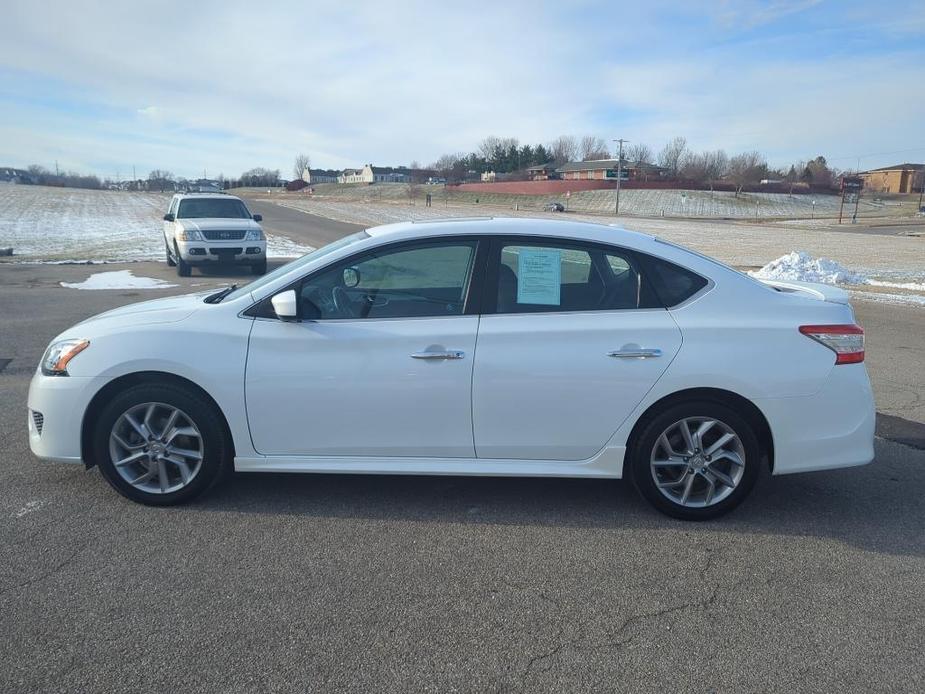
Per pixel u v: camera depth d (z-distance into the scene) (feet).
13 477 14.75
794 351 12.92
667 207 319.27
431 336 12.85
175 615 10.11
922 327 35.19
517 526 13.08
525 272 13.21
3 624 9.83
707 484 13.33
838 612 10.52
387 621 10.09
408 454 13.21
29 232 103.81
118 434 13.26
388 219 159.63
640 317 13.00
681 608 10.55
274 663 9.13
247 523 12.98
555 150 540.11
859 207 354.74
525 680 8.91
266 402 13.02
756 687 8.84
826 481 15.49
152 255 71.51
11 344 27.55
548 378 12.80
